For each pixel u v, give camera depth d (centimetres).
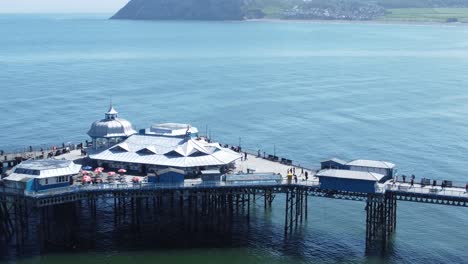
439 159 19475
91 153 16388
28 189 13325
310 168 17088
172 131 17238
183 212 15262
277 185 14100
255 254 13212
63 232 14050
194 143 15862
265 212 15488
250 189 14200
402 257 13075
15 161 16338
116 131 16900
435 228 14475
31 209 15112
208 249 13400
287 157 19825
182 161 15188
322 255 13188
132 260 12838
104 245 13488
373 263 12825
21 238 13512
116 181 14300
